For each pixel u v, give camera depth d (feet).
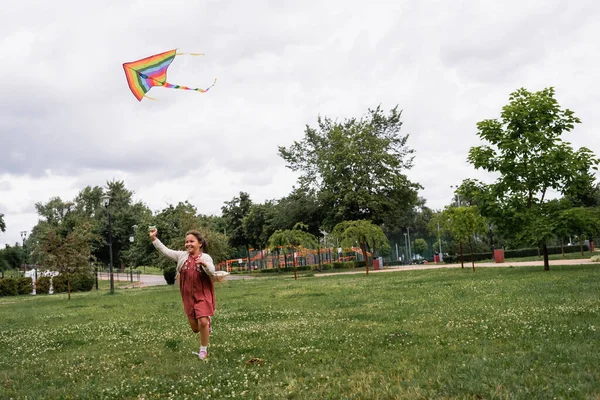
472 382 16.20
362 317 35.58
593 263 86.17
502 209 75.92
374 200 161.99
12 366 24.84
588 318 27.35
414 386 16.33
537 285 49.70
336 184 166.20
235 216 252.21
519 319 28.94
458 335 25.43
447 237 201.87
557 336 23.08
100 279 235.40
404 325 30.22
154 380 19.43
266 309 46.55
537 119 74.54
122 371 21.99
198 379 19.38
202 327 23.21
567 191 74.49
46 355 27.58
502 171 76.84
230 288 92.53
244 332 31.45
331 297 55.36
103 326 40.65
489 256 170.19
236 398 16.52
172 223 175.52
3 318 55.67
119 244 303.27
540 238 70.85
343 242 111.86
